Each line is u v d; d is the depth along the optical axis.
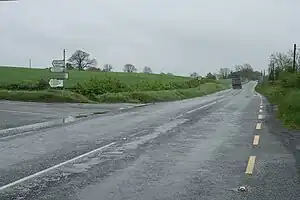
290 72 53.31
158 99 43.78
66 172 8.18
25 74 69.44
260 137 13.38
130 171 8.24
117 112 25.45
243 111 25.69
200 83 93.31
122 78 80.12
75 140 12.83
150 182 7.34
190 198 6.34
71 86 47.34
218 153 10.34
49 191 6.74
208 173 8.07
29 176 7.82
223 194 6.56
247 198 6.34
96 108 28.97
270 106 30.97
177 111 26.16
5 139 13.10
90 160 9.44
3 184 7.21
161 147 11.31
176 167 8.62
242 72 165.88
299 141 12.42
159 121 19.20
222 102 37.97
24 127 16.75
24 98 35.03
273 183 7.28
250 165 8.83
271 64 91.75
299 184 7.21
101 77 50.16
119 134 14.34
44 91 37.34
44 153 10.40
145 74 103.06
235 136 13.66
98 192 6.67
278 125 17.08
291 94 30.52
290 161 9.29
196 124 17.67
